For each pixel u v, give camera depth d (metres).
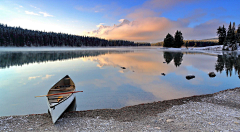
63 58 41.28
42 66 26.69
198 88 13.58
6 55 46.22
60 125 6.51
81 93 12.03
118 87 13.72
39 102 10.24
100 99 10.70
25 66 26.62
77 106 9.41
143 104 9.31
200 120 6.66
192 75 18.08
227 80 16.70
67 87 11.09
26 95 11.70
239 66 27.44
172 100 9.89
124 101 10.31
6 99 10.78
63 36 141.12
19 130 6.00
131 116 7.45
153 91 12.58
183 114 7.45
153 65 28.25
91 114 7.80
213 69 24.23
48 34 129.38
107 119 7.12
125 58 42.09
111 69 23.64
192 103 9.15
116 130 5.88
